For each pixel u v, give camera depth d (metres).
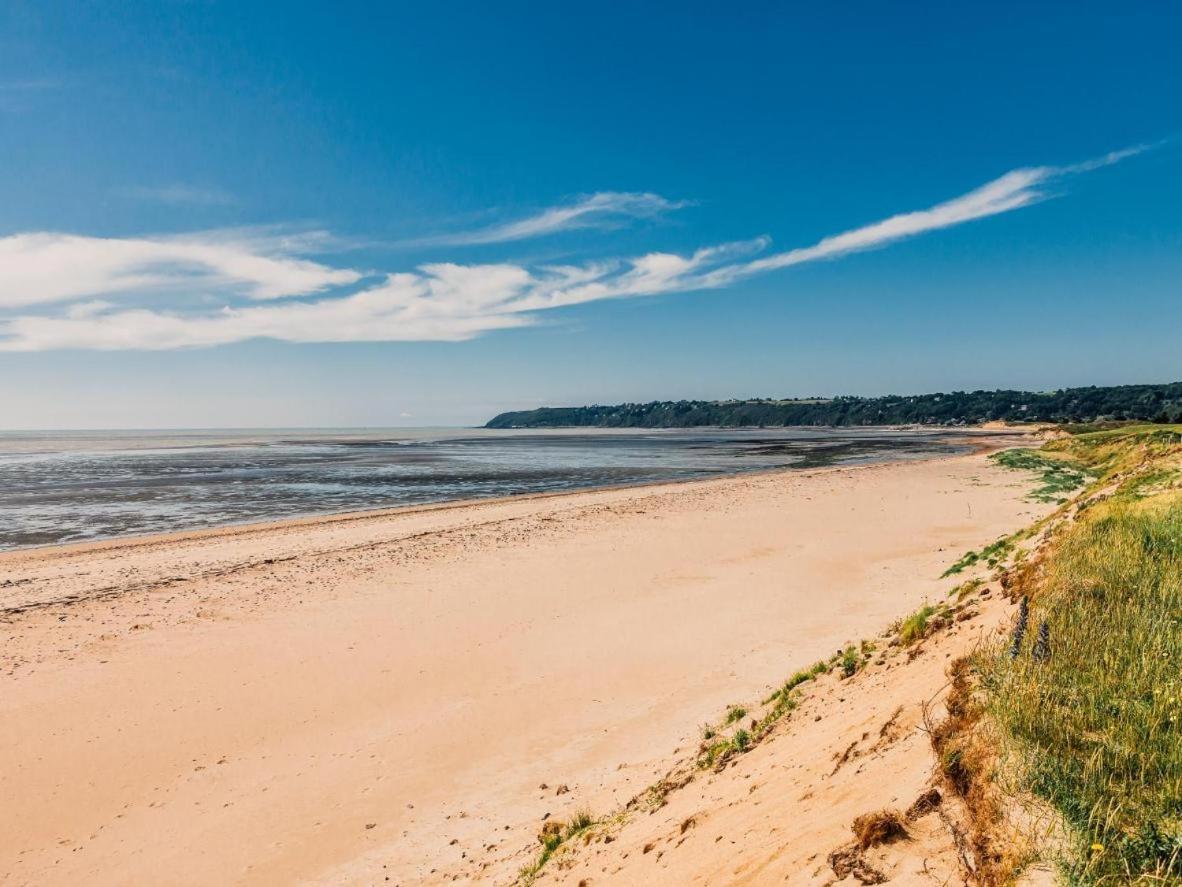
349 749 11.65
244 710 13.10
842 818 4.48
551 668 14.84
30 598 20.33
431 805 9.88
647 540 28.33
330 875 8.39
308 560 25.30
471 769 10.84
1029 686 4.40
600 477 62.28
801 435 190.00
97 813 9.95
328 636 17.06
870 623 15.88
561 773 10.42
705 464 77.62
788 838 4.68
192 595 20.69
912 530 28.84
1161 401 191.00
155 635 17.14
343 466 79.94
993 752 4.07
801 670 12.34
